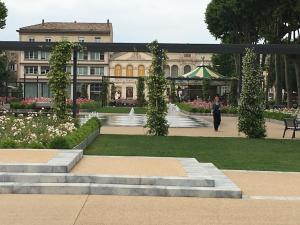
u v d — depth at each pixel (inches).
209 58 4190.5
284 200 356.2
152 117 875.4
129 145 705.0
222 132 992.9
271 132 1022.4
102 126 1099.9
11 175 370.9
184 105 2071.9
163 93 876.0
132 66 4170.8
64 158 422.9
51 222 285.4
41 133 592.4
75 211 311.0
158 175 386.3
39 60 4072.3
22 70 4074.8
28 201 336.5
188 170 412.5
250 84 863.7
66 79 846.5
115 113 1792.6
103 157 486.3
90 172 392.8
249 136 863.7
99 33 4279.0
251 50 876.6
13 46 1027.3
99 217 298.4
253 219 302.5
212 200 352.5
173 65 4256.9
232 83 1925.4
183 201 346.9
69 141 543.5
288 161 569.6
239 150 672.4
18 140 546.0
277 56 1824.6
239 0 1611.7
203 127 1141.7
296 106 1895.9
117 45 1020.5
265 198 361.1
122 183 373.1
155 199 351.3
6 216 297.1
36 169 382.9
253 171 481.4
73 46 863.1
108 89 2763.3
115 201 341.7
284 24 1683.1
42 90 4077.3
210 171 444.5
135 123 1221.7
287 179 441.1
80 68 4156.0
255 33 1828.2
